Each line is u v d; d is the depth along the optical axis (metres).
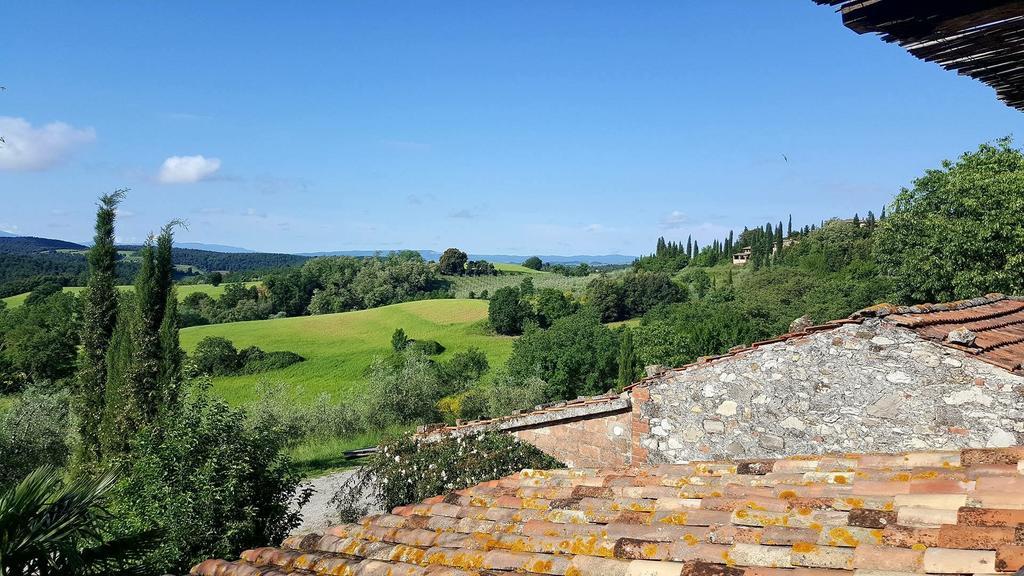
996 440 9.26
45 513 5.85
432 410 36.00
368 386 37.19
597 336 49.16
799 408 10.88
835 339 10.63
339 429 33.47
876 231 37.12
